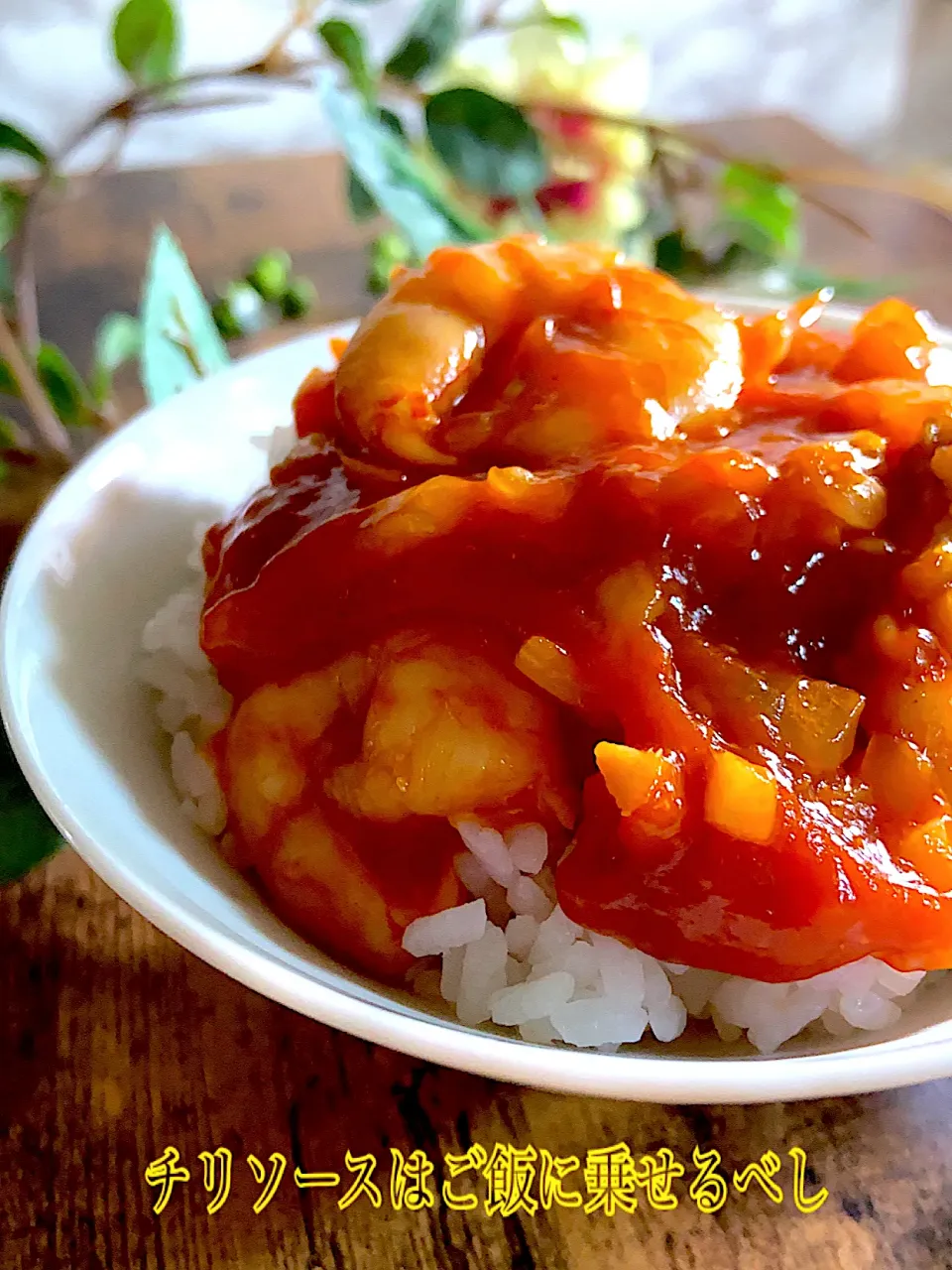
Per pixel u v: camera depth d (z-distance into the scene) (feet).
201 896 0.46
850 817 0.46
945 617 0.47
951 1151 0.47
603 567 0.48
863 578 0.48
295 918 0.50
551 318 0.53
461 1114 0.48
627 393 0.51
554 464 0.50
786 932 0.45
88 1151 0.47
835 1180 0.46
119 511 0.59
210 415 0.65
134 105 0.85
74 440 0.82
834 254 1.10
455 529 0.48
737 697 0.46
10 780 0.54
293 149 1.63
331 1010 0.42
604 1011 0.49
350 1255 0.44
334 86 0.81
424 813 0.49
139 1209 0.45
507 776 0.48
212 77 0.86
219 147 1.60
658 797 0.44
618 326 0.53
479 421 0.52
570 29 0.99
